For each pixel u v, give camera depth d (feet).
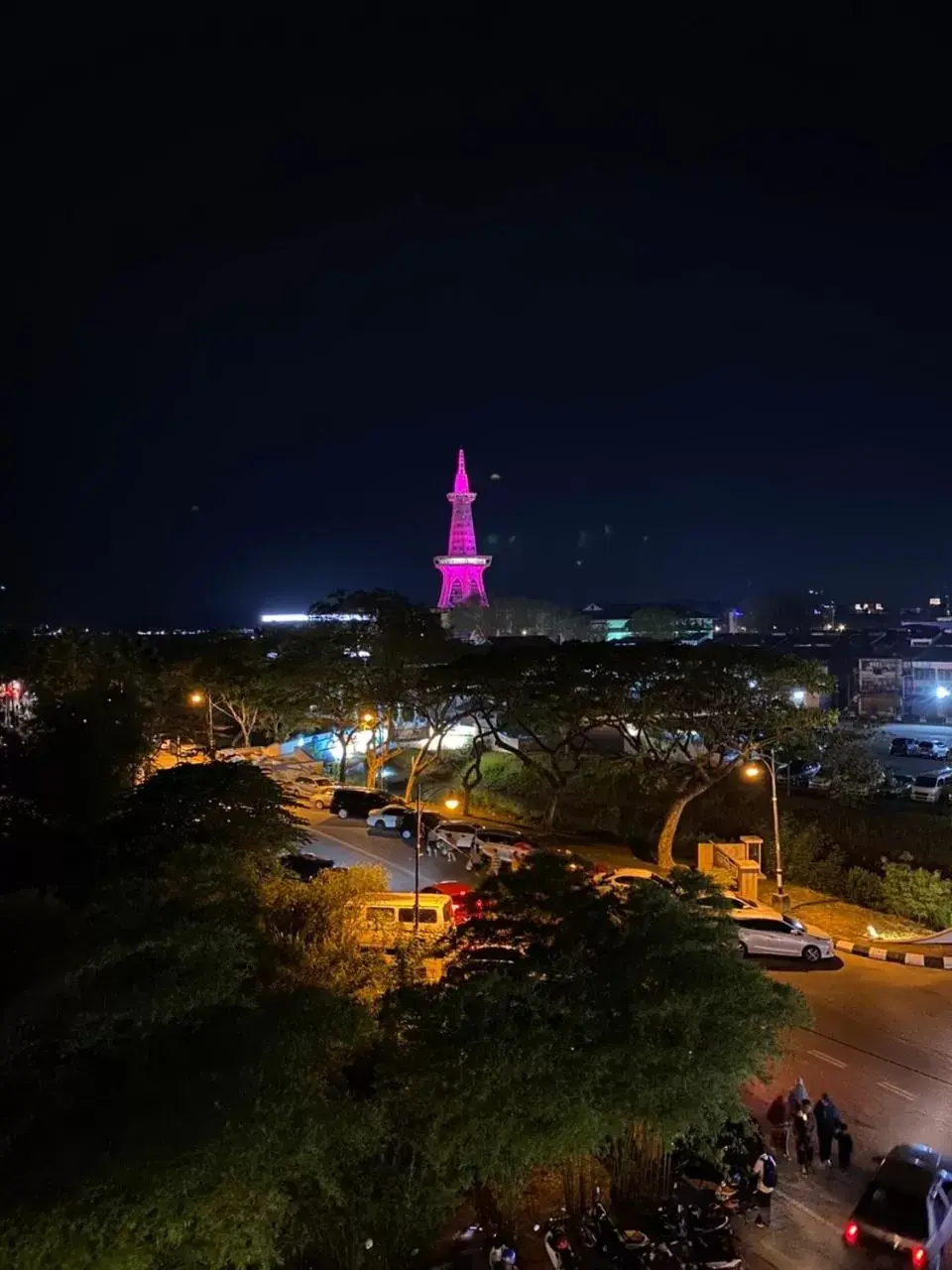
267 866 84.28
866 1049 81.10
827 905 123.54
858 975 97.91
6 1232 38.50
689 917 59.82
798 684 131.75
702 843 133.90
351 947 72.23
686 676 133.69
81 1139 41.60
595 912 59.31
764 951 101.55
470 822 163.32
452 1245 55.31
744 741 136.67
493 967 55.72
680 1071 52.08
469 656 159.12
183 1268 43.70
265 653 197.77
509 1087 50.11
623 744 210.79
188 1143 41.37
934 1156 58.90
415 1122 53.62
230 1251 44.21
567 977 54.08
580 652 145.69
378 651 177.27
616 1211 58.70
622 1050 51.60
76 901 73.41
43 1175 39.81
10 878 85.71
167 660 203.41
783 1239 56.03
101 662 160.97
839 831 139.13
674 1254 53.26
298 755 211.20
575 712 143.84
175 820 87.51
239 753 198.29
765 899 125.08
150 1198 40.47
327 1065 54.08
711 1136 57.21
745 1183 60.29
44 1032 47.70
